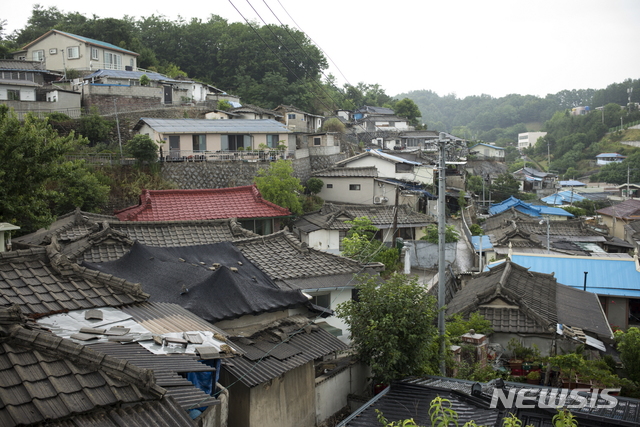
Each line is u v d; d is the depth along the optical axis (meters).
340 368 13.49
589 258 24.11
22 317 6.80
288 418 11.15
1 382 5.85
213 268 14.20
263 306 12.00
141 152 31.78
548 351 16.59
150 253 14.45
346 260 17.95
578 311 19.00
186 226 19.47
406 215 34.72
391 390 11.92
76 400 5.99
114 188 29.86
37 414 5.62
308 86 69.00
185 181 33.53
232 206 25.55
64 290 9.41
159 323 9.41
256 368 10.34
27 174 15.92
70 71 47.84
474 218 47.94
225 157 36.09
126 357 7.52
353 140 64.38
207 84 58.62
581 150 91.25
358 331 13.19
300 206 33.25
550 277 22.14
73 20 62.94
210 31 67.69
